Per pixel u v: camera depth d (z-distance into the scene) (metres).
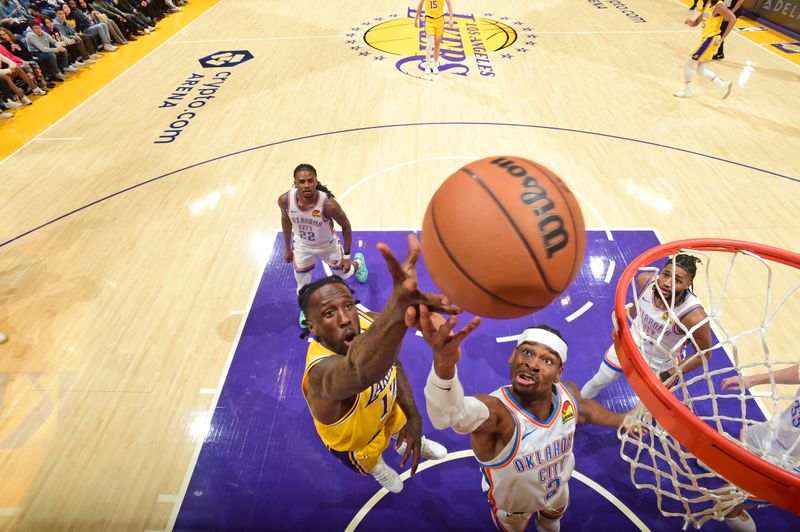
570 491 3.05
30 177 6.05
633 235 4.91
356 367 1.26
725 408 3.40
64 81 8.70
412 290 1.06
